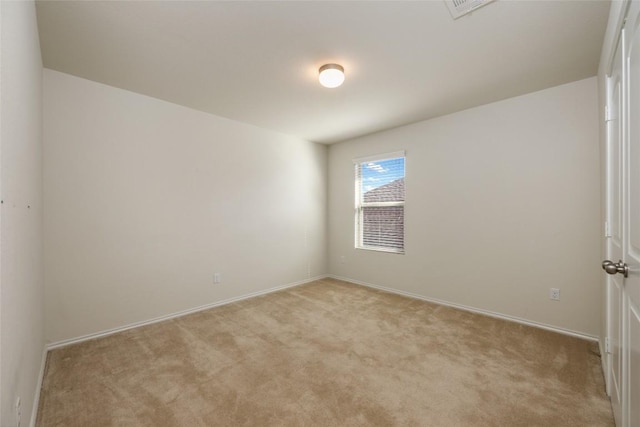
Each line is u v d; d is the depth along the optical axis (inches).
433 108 124.1
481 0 61.9
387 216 159.9
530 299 109.0
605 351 73.4
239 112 129.5
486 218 120.0
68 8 63.8
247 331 104.3
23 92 53.0
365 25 70.1
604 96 74.2
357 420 59.9
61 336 93.0
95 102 100.0
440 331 103.0
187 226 124.0
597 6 63.1
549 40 76.0
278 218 160.7
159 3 62.6
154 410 62.8
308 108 124.2
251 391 69.3
